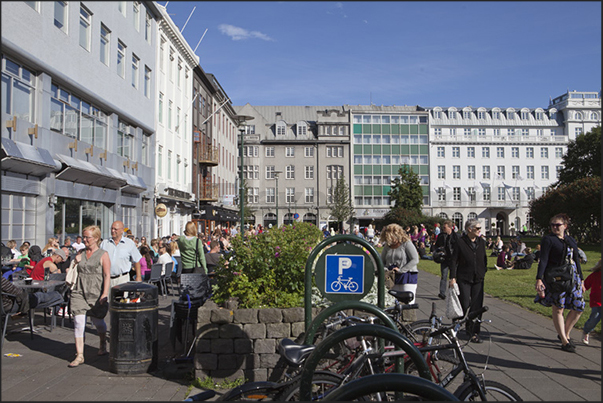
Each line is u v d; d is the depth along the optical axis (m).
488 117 82.00
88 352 7.29
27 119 16.17
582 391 5.33
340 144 72.81
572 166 55.12
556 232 7.20
